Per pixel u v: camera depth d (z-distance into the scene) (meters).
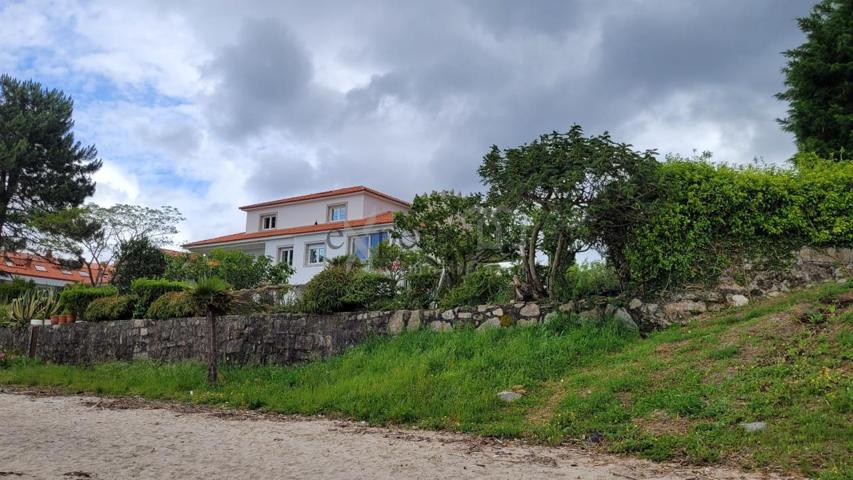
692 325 10.66
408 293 14.47
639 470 5.86
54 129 42.94
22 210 41.34
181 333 16.33
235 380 12.84
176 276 26.44
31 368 16.73
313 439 7.49
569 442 7.16
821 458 5.67
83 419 9.02
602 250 12.12
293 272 26.64
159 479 5.25
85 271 52.72
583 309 11.70
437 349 11.59
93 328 18.89
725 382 7.79
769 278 11.36
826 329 8.61
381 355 12.17
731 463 5.95
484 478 5.52
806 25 19.91
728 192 11.48
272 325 14.84
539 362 10.26
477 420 8.38
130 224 35.69
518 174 11.63
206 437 7.53
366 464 6.05
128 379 13.95
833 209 11.67
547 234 12.07
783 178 11.91
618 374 8.98
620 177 11.20
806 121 19.44
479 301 13.44
